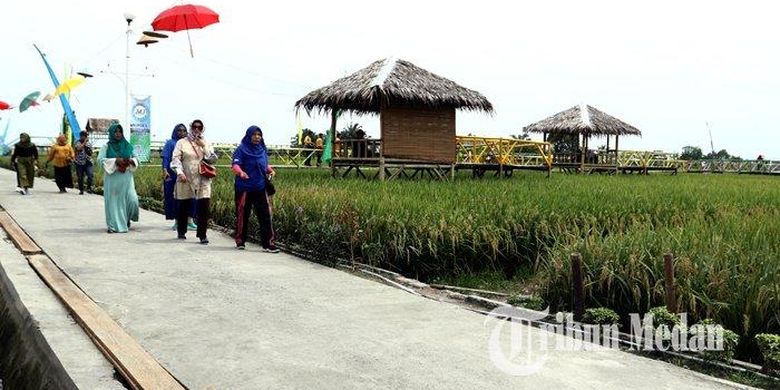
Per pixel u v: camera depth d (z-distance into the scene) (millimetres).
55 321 5145
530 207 9070
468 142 22703
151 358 4305
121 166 9898
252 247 9258
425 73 20453
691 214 9797
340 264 8070
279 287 6648
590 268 6090
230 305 5863
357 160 20016
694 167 41938
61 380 4215
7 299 6352
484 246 8305
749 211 10414
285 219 9469
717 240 6027
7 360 5324
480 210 8898
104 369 4199
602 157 34312
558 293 6254
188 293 6258
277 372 4223
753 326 5078
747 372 4590
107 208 9977
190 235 10219
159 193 15445
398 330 5242
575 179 20203
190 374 4160
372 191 11562
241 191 8891
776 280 5199
